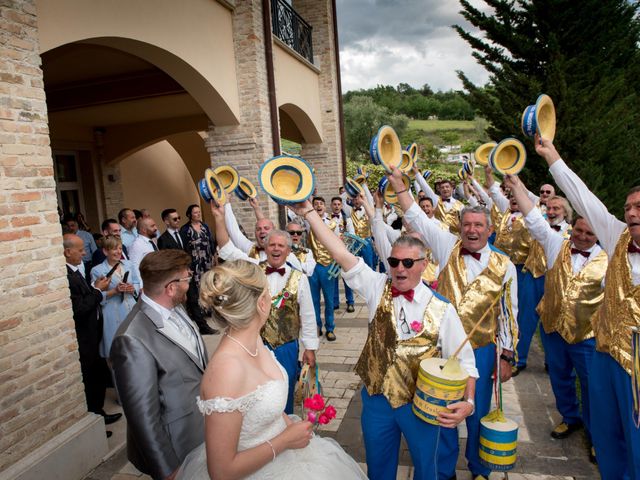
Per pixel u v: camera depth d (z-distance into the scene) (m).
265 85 8.28
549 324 3.62
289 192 2.46
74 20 4.59
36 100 3.26
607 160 10.62
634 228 2.30
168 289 2.33
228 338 1.77
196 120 10.74
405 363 2.40
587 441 3.55
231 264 1.80
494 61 11.89
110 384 4.70
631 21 11.45
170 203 14.02
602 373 2.64
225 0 7.43
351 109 32.75
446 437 2.84
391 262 2.39
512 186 3.64
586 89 10.52
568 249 3.51
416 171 6.13
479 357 3.01
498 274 3.07
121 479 3.44
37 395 3.22
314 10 12.81
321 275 6.15
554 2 10.74
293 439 1.80
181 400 2.22
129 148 11.26
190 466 1.96
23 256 3.15
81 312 3.97
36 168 3.25
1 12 3.04
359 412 4.24
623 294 2.44
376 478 2.58
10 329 3.05
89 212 11.18
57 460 3.26
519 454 3.50
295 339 3.46
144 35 5.63
